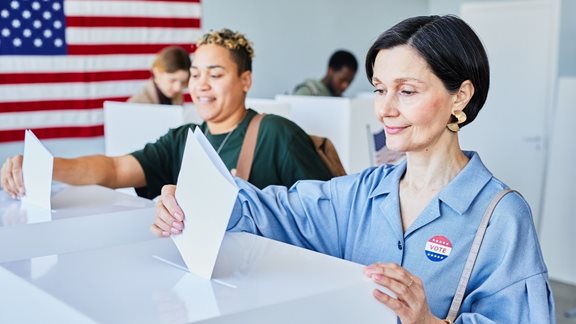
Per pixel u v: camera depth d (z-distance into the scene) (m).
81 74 5.29
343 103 3.71
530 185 6.68
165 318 0.93
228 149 2.49
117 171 2.45
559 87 5.02
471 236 1.36
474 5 6.97
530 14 6.57
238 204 1.52
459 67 1.31
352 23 6.96
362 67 7.11
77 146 5.35
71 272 1.15
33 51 5.08
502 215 1.34
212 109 2.48
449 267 1.36
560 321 4.30
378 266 1.12
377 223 1.47
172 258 1.24
